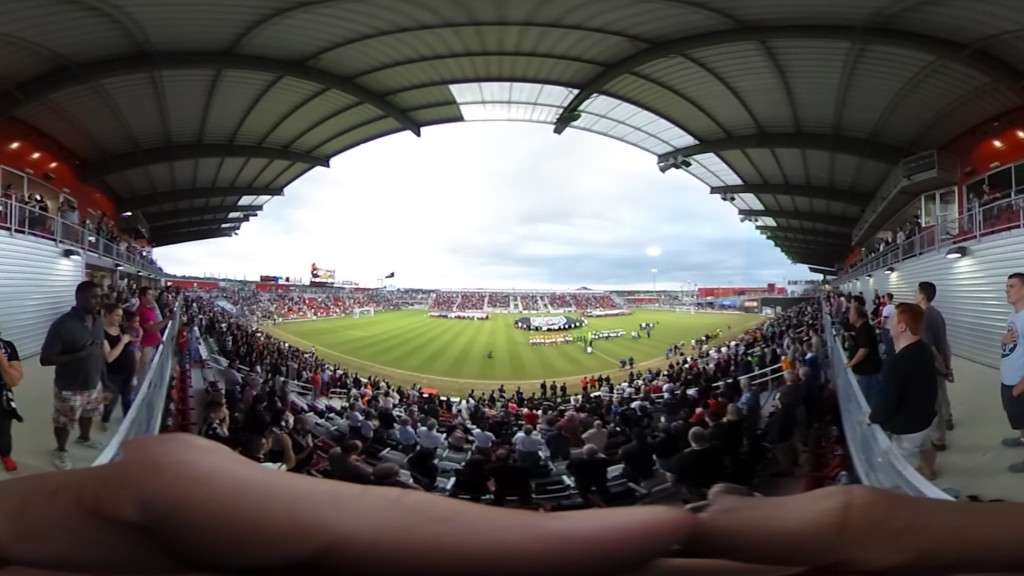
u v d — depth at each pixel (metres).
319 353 40.97
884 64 14.44
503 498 7.82
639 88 20.20
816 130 20.39
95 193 24.69
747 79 17.42
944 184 17.97
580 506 7.44
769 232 51.41
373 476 6.16
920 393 4.41
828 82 16.31
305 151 26.41
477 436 13.02
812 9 12.33
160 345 9.83
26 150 17.84
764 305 79.38
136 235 34.53
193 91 17.59
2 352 5.46
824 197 28.00
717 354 26.89
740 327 62.81
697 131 23.28
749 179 29.84
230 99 18.83
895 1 11.25
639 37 15.70
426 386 32.91
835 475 6.31
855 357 6.17
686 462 6.21
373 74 18.58
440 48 17.03
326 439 11.27
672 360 42.06
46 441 6.77
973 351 12.71
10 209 12.84
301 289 108.06
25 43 12.47
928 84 14.91
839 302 16.84
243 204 41.62
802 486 6.44
